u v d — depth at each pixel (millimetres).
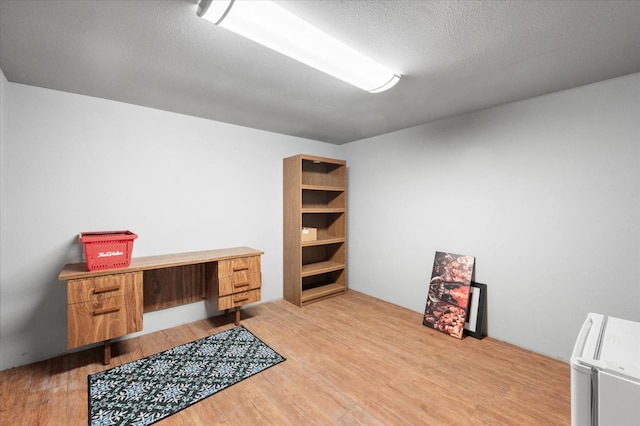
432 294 3010
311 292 3734
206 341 2580
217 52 1692
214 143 3154
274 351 2414
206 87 2221
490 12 1316
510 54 1701
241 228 3404
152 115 2740
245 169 3418
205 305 3102
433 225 3186
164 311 2842
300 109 2732
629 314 2002
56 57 1754
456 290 2842
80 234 2342
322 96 2398
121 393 1862
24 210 2182
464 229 2910
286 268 3727
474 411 1735
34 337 2236
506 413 1719
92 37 1537
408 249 3451
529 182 2449
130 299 2223
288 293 3695
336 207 4129
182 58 1764
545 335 2383
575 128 2197
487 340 2656
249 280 2945
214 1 1166
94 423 1605
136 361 2244
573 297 2238
